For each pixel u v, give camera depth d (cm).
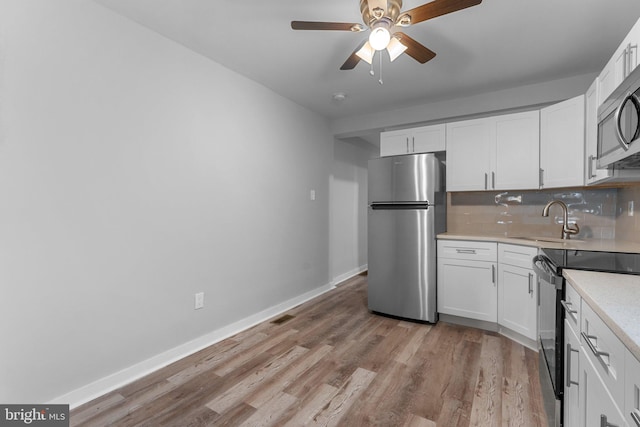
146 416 169
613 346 88
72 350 179
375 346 252
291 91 329
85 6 183
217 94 266
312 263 397
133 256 208
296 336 273
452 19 206
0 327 154
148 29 216
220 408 175
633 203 237
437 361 226
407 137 347
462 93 332
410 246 307
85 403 180
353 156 523
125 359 203
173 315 233
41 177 167
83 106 182
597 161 183
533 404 176
